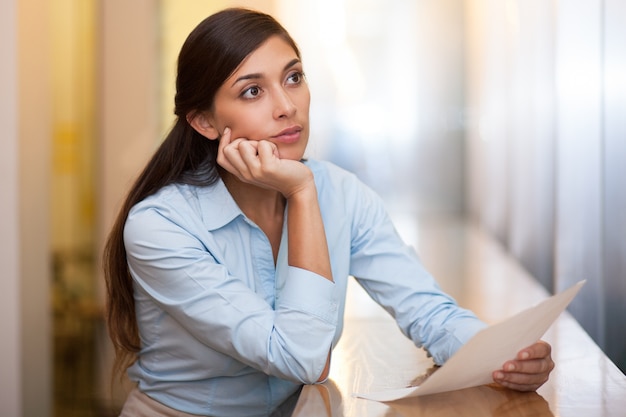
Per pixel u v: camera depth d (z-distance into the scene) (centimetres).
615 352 245
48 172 325
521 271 337
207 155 152
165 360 153
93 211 570
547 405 123
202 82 143
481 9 589
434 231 529
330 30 660
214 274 138
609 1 245
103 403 374
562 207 284
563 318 187
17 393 273
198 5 549
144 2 521
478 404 124
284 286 142
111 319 158
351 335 181
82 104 588
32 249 296
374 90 665
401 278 155
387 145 669
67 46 602
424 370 147
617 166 240
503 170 499
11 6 267
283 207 156
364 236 159
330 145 670
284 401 154
